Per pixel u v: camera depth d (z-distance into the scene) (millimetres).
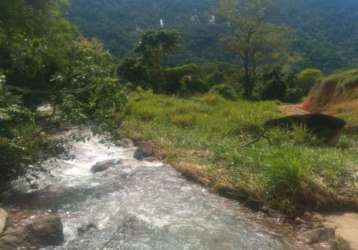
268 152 10039
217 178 9109
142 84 33188
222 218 7516
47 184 9023
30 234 6305
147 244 6426
